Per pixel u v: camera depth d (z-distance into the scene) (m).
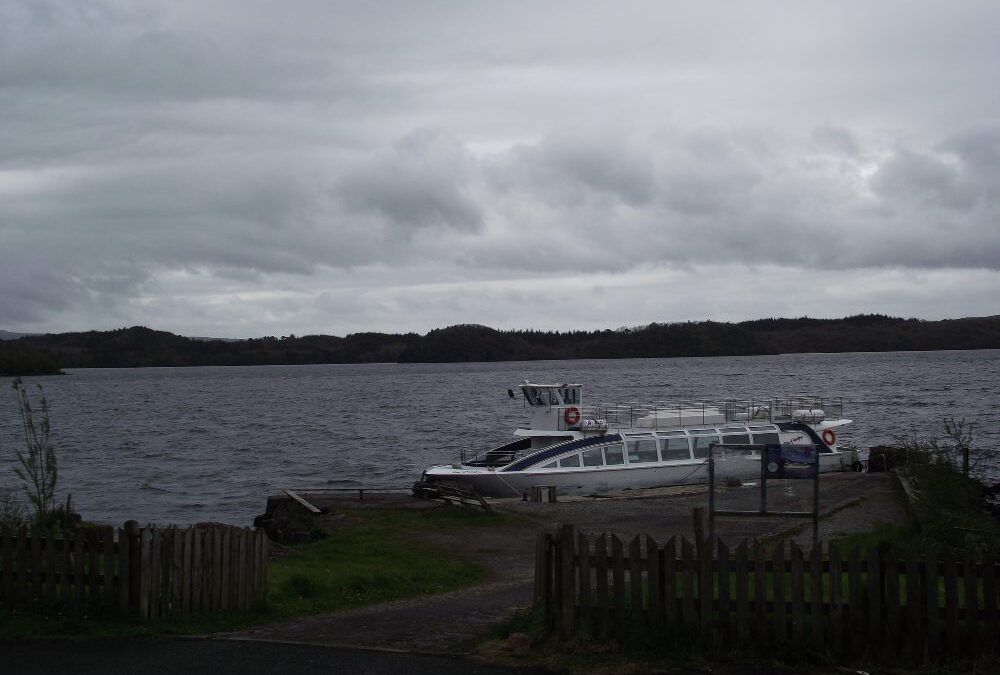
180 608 14.82
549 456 39.28
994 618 12.20
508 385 187.75
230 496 49.16
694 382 173.62
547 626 13.45
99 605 14.66
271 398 156.25
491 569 22.36
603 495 37.66
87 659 12.80
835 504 31.12
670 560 12.88
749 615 12.70
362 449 72.31
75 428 96.31
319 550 25.78
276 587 17.38
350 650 13.39
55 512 21.64
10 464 62.53
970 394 118.62
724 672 12.22
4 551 14.91
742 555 12.65
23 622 14.16
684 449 40.91
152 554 14.61
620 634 13.09
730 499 33.09
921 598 12.37
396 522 31.33
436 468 41.53
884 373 189.50
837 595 12.52
